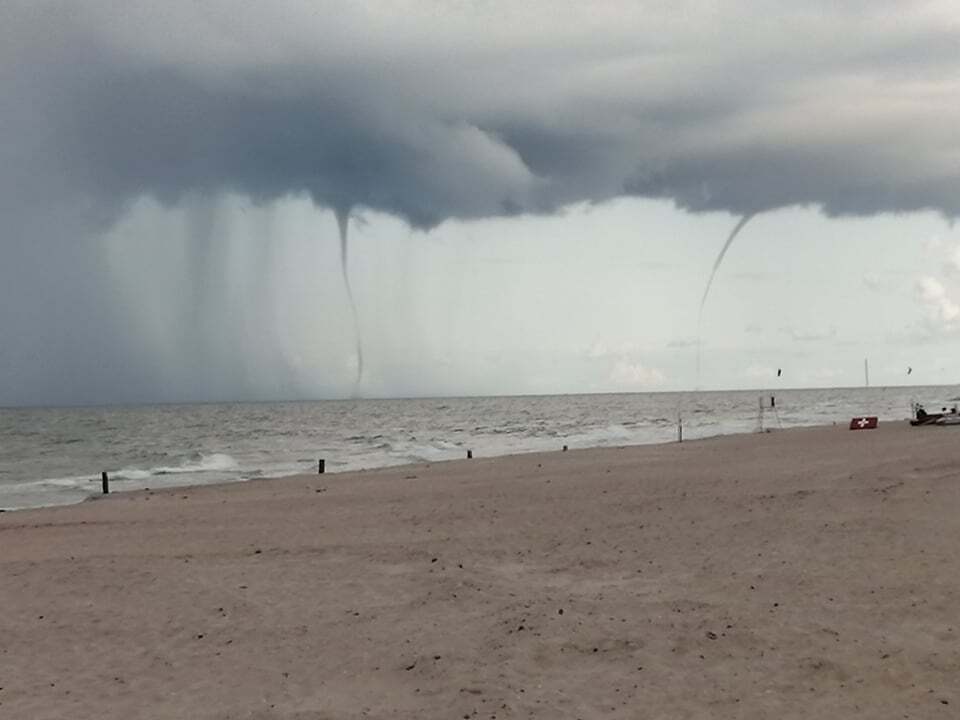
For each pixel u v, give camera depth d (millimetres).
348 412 183625
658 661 10469
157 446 81500
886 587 13172
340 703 9656
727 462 35188
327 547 18953
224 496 32500
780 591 13344
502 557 17141
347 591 14727
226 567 17031
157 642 12297
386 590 14672
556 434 84938
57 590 15609
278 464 56906
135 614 13812
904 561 14695
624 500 24266
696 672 10062
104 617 13688
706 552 16594
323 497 29781
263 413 184625
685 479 28766
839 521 18672
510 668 10438
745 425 88625
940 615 11719
